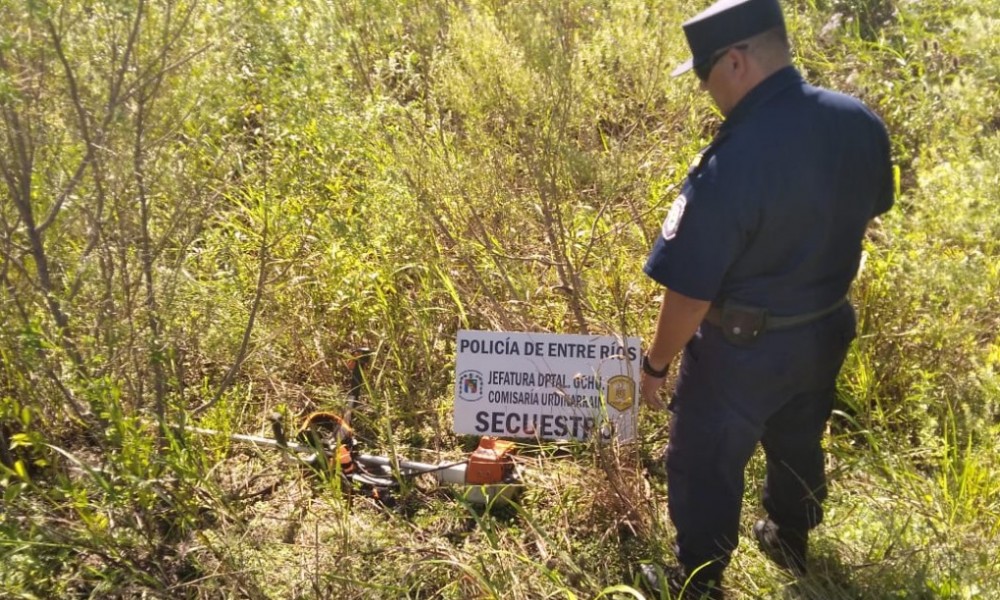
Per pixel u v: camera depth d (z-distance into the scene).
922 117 4.70
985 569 3.02
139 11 3.02
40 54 3.02
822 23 5.84
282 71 3.39
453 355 4.17
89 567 3.09
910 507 3.39
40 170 3.21
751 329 2.61
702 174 2.47
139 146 3.20
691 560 2.94
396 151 3.92
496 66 3.66
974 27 4.06
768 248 2.53
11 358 3.45
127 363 3.34
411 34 4.16
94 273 3.31
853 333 2.80
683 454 2.82
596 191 4.10
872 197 2.65
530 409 3.71
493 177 3.92
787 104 2.47
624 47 3.93
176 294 3.52
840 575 3.15
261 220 4.02
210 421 3.76
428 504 3.53
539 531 3.19
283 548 3.28
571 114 3.75
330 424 3.81
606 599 3.11
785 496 3.08
